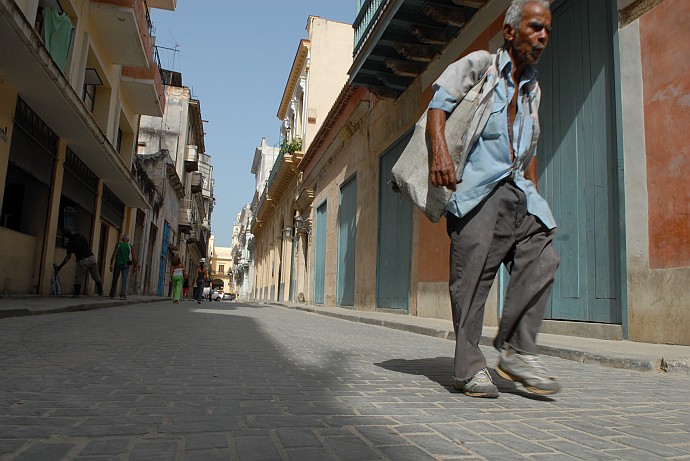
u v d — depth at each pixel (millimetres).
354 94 17281
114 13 12430
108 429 1801
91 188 14656
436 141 2564
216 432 1814
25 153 9930
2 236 9516
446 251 9844
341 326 8906
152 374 3039
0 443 1592
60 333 5191
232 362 3717
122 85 16797
